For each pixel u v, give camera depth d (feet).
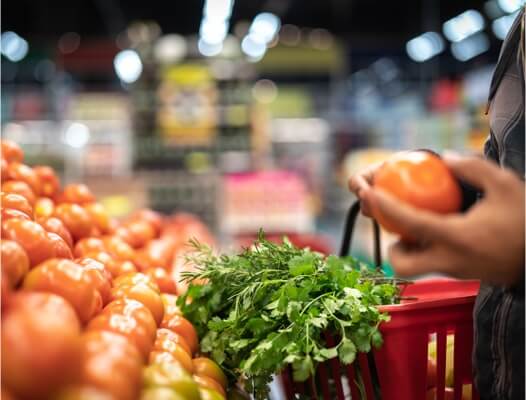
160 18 52.95
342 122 42.37
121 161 29.04
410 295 6.03
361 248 20.98
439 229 2.96
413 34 55.67
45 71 59.41
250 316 4.94
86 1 51.03
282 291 4.65
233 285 5.34
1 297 3.34
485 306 4.17
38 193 7.22
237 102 28.43
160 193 24.31
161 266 7.61
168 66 28.12
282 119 41.57
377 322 4.44
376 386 5.01
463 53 55.77
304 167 39.09
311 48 45.80
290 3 50.98
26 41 52.85
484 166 3.07
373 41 57.21
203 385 4.31
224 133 28.25
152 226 9.28
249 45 53.98
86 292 3.90
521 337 3.86
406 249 3.21
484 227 2.94
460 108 33.73
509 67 4.36
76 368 2.77
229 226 23.31
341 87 55.62
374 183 3.34
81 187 7.66
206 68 28.07
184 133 27.71
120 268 6.06
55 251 4.41
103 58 44.96
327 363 5.06
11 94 54.03
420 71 62.90
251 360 4.40
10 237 4.25
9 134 32.53
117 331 3.90
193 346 5.27
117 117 39.45
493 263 2.97
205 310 5.49
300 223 23.43
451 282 6.15
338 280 4.80
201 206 24.41
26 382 2.56
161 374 3.54
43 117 44.80
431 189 3.11
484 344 4.20
